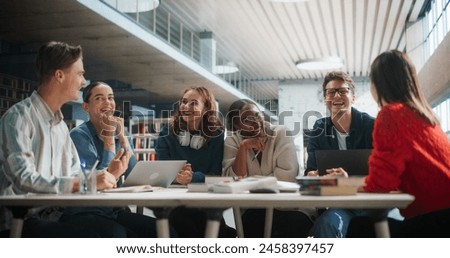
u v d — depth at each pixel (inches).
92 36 319.9
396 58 59.9
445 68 231.5
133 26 313.6
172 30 447.8
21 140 64.3
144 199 50.6
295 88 657.6
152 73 442.0
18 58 311.6
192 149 102.3
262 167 95.3
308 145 101.3
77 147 86.6
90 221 72.1
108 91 92.8
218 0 344.2
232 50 496.7
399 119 55.7
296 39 446.0
